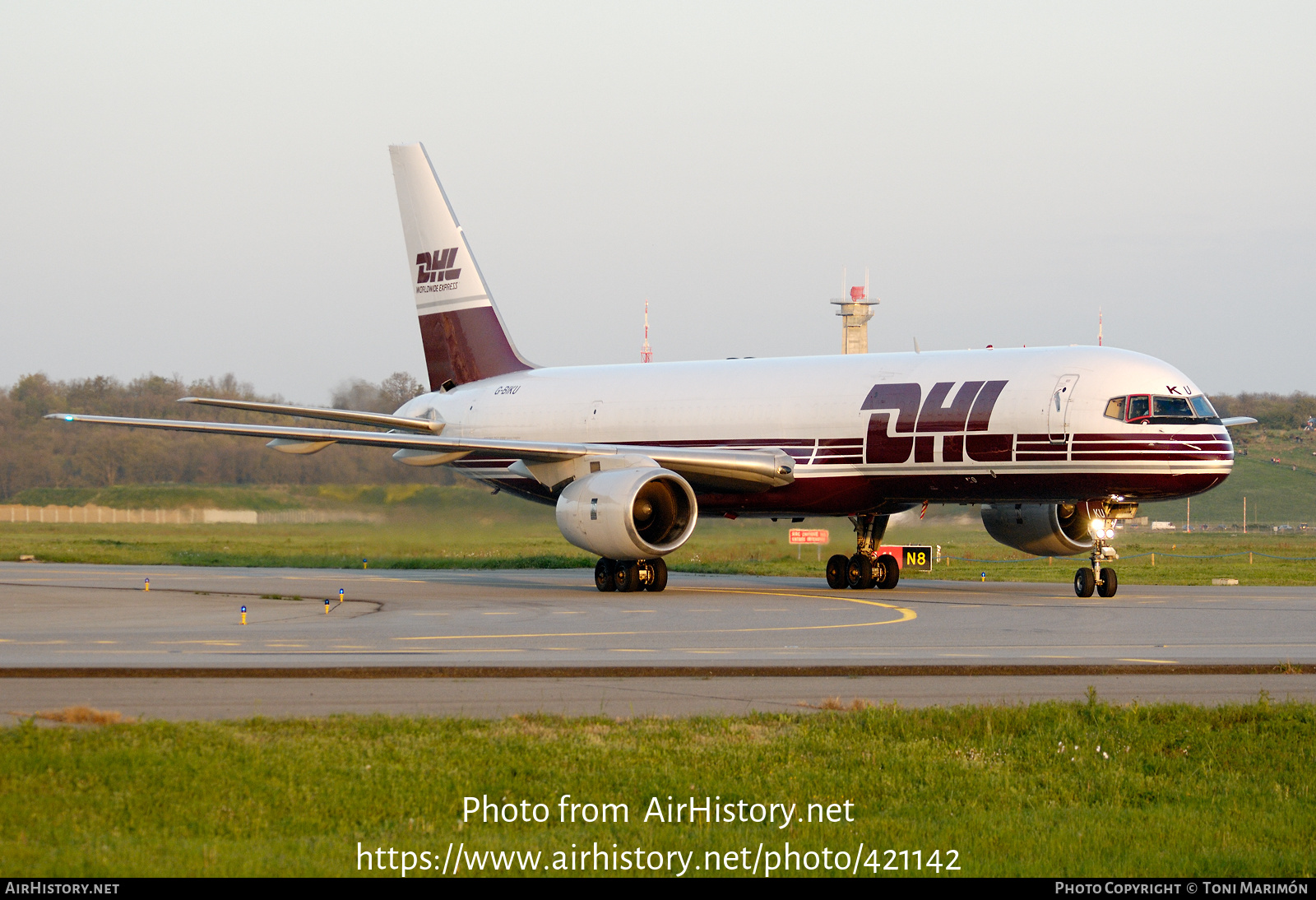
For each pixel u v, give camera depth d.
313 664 46.06
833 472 91.25
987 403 86.06
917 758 31.83
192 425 90.38
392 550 142.88
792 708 38.62
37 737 30.42
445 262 117.31
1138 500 85.06
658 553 85.75
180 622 65.12
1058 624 64.69
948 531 144.00
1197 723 36.00
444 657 49.09
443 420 113.25
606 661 47.72
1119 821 27.47
